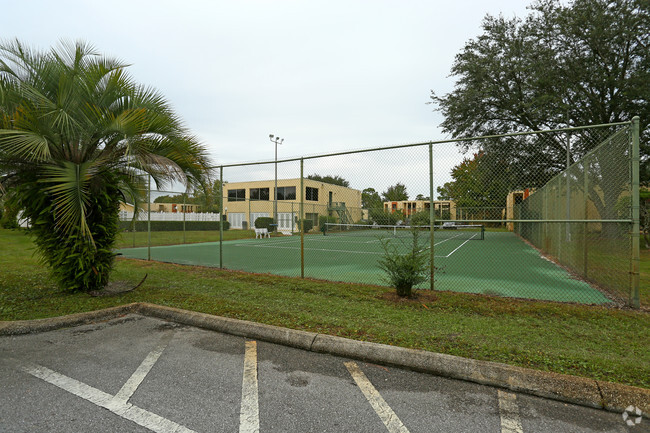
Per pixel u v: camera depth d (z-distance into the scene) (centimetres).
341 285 630
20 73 521
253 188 3541
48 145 489
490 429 213
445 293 567
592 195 652
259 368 302
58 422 217
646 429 217
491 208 648
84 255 559
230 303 498
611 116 1573
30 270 805
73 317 426
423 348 327
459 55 1864
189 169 611
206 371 295
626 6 1437
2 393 254
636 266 473
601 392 247
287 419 222
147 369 298
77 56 537
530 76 1631
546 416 230
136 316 462
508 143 658
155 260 1062
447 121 1994
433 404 244
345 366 308
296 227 2981
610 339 357
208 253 1301
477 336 361
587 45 1532
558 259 989
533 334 368
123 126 496
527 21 1711
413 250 546
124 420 220
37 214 556
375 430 211
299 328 386
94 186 564
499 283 686
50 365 304
